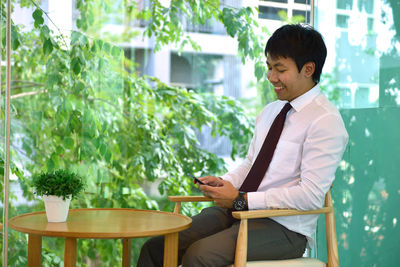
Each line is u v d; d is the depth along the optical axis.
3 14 2.55
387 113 2.20
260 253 1.62
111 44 2.77
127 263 1.96
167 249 1.59
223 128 2.89
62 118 2.69
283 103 1.85
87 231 1.46
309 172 1.61
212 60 2.88
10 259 2.53
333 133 1.62
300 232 1.69
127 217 1.75
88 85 2.73
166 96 2.84
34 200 2.60
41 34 2.64
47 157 2.65
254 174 1.75
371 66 2.26
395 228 2.17
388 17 2.20
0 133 2.56
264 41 2.82
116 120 2.78
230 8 2.85
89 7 2.72
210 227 1.85
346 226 2.35
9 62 2.41
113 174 2.77
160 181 2.84
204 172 2.90
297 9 2.66
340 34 2.37
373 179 2.25
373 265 2.25
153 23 2.82
